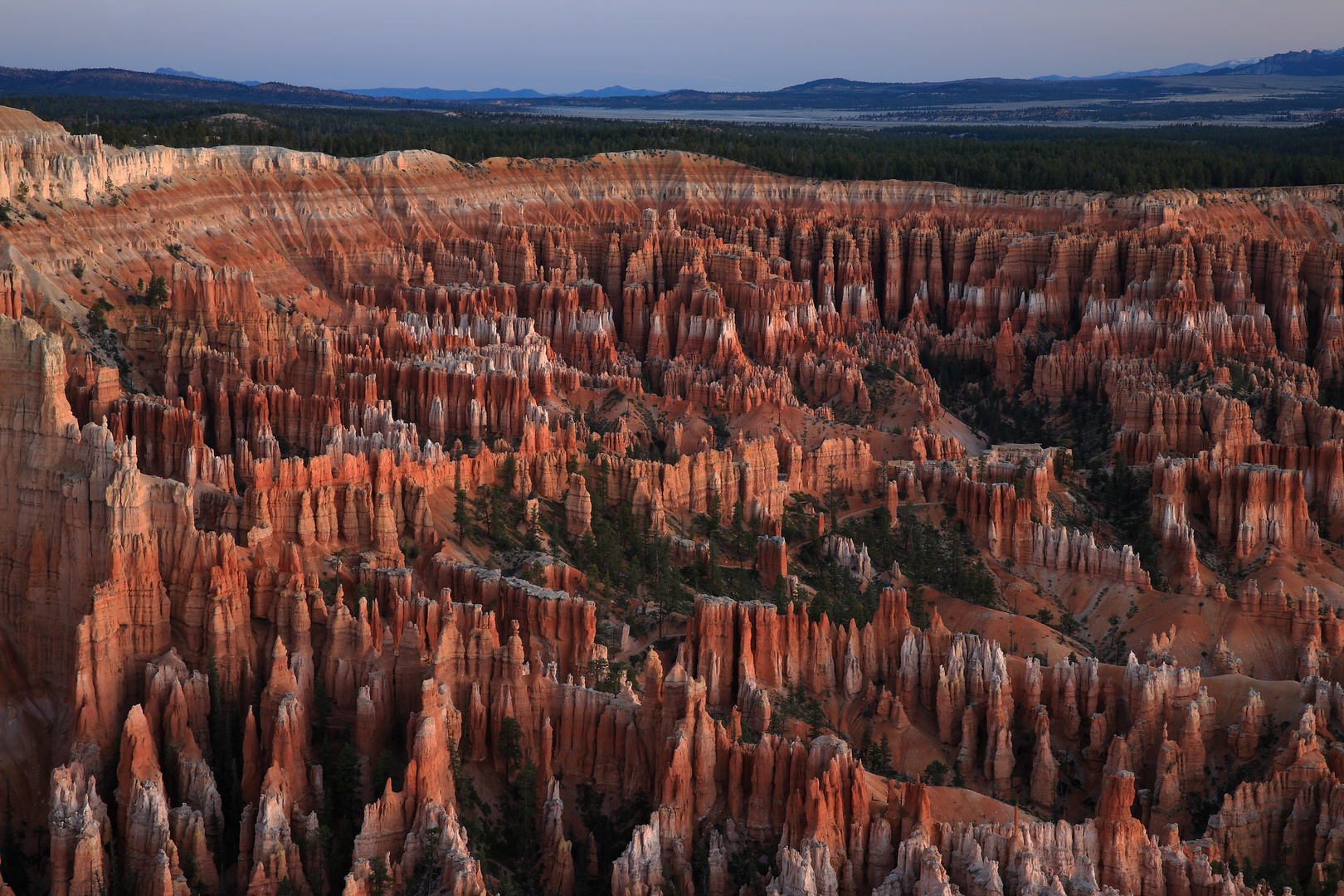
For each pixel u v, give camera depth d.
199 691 116.88
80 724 114.88
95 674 116.31
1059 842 112.12
